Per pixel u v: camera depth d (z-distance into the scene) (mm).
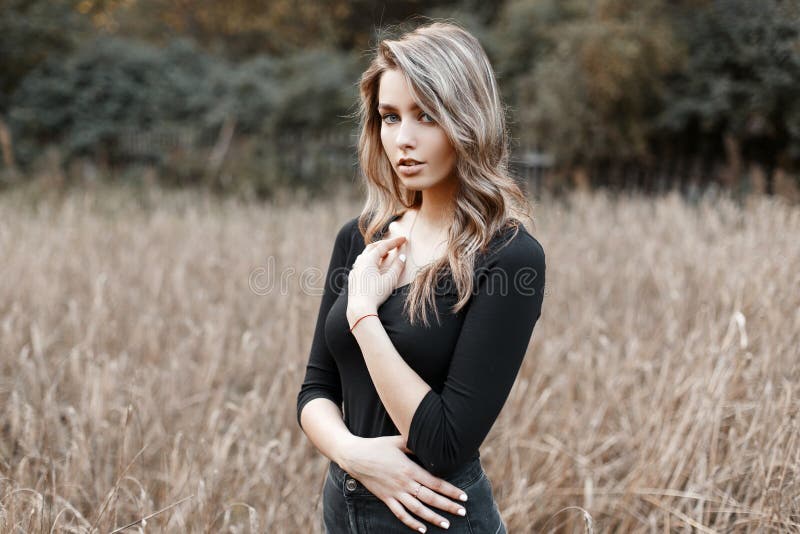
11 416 2432
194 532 1885
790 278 3242
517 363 1161
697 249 4484
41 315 3514
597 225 5668
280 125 10656
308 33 13617
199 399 2822
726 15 8297
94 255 4750
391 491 1189
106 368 2742
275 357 3256
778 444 2010
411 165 1207
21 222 5855
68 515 2104
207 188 9484
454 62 1167
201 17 13836
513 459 2393
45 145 10484
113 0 12609
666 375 2660
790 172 8016
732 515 2115
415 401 1122
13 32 10586
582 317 3625
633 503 2205
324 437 1276
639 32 8414
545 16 9430
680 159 9000
